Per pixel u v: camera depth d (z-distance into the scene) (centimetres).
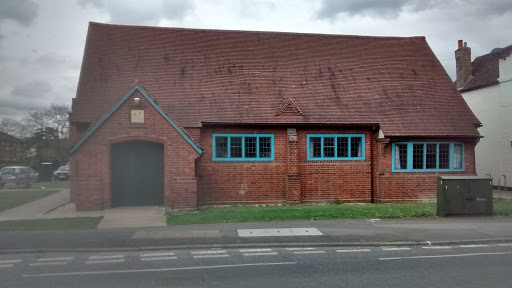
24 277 809
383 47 2352
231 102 1972
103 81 1961
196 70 2073
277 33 2300
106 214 1558
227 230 1238
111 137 1669
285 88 2067
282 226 1301
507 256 973
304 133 1970
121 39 2123
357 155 2011
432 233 1205
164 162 1698
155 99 1752
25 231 1238
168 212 1605
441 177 1508
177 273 833
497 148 2628
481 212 1503
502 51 2762
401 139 1983
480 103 2792
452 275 809
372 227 1288
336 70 2195
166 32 2198
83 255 995
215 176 1905
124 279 792
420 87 2192
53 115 6694
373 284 750
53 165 4791
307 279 784
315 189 1969
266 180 1939
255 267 877
